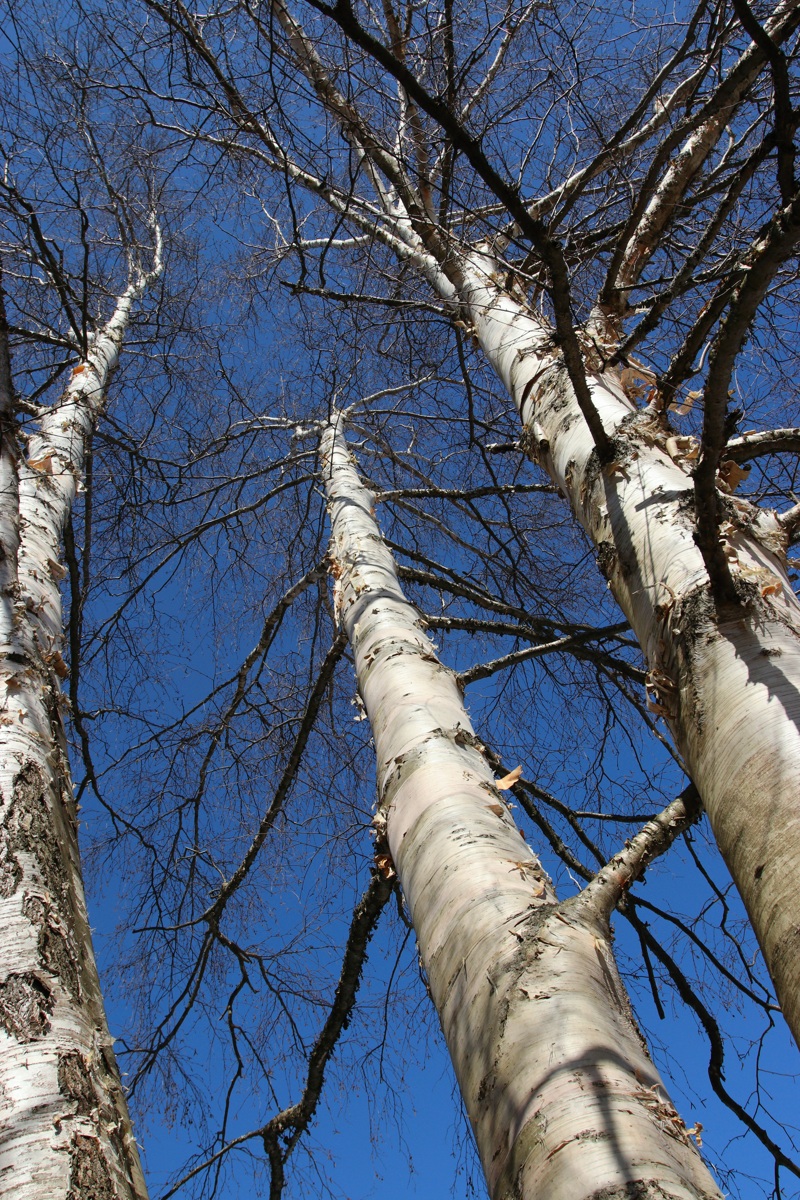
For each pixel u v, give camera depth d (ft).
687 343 9.55
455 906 7.24
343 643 15.07
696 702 7.14
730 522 8.09
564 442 10.72
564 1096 5.31
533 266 14.20
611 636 14.51
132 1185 6.29
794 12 8.95
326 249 11.08
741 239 11.12
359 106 11.12
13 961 7.11
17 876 7.84
